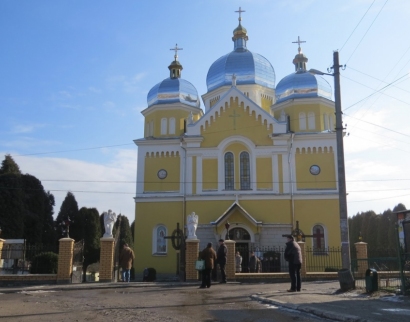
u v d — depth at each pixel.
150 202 36.31
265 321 10.10
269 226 33.78
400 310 11.21
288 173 35.00
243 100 36.38
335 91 19.44
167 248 35.34
